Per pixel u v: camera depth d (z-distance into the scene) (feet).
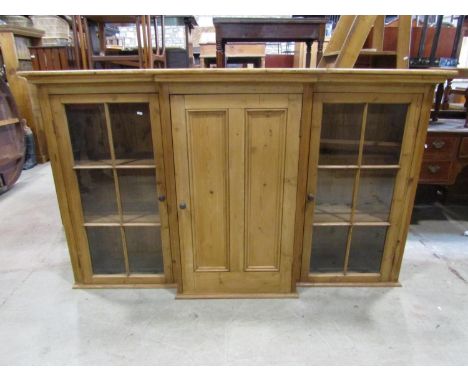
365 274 5.95
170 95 4.50
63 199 5.33
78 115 5.01
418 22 8.63
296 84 4.44
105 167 5.16
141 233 5.76
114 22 9.71
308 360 4.45
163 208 5.35
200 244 5.33
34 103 13.25
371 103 4.85
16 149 11.00
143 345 4.70
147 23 9.09
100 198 5.62
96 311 5.35
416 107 4.85
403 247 5.73
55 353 4.56
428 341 4.75
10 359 4.47
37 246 7.40
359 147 5.15
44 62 11.23
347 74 4.42
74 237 5.60
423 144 5.07
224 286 5.61
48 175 12.50
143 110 4.95
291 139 4.73
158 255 5.90
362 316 5.24
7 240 7.67
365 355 4.52
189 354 4.55
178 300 5.59
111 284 5.93
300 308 5.41
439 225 8.49
